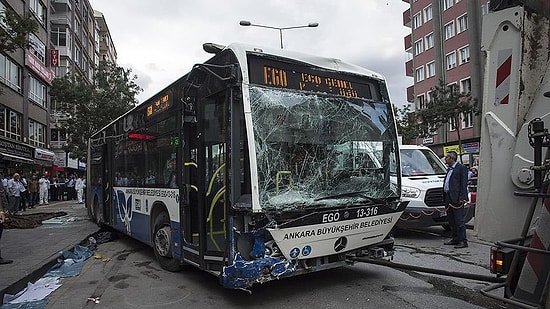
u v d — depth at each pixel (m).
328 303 5.39
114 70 31.91
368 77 6.28
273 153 5.07
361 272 6.84
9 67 25.97
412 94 44.97
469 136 33.66
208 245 5.60
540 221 3.41
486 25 3.87
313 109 5.55
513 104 3.74
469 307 5.12
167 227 7.39
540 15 3.64
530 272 3.43
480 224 3.96
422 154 11.24
